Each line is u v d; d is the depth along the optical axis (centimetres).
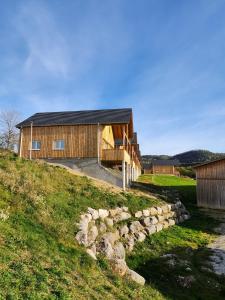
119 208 1806
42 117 3297
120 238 1602
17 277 775
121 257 1399
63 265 954
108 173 2764
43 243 1029
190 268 1416
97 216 1523
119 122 2819
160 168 8044
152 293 1092
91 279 977
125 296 967
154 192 3006
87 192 1769
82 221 1332
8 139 5472
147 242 1773
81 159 2864
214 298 1163
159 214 2227
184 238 2002
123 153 2792
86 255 1095
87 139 2892
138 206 2050
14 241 951
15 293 712
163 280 1293
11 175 1425
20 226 1059
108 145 3189
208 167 3183
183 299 1125
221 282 1327
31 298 717
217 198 3042
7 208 1136
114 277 1076
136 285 1094
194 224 2441
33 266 860
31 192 1339
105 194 1912
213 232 2212
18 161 1730
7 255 852
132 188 2911
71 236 1184
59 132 2983
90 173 2806
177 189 3931
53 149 2964
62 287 823
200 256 1645
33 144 3036
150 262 1479
